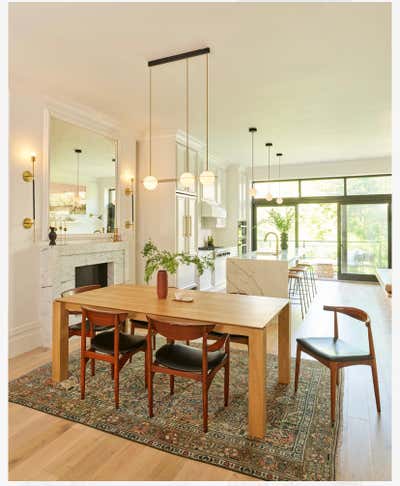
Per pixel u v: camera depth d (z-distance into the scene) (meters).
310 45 2.81
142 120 4.82
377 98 4.02
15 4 2.25
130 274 5.29
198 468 1.82
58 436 2.09
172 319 2.37
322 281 8.01
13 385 2.75
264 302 2.74
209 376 2.19
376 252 7.79
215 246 8.21
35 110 3.68
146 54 2.96
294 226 8.52
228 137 5.73
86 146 4.41
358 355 2.32
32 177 3.61
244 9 2.33
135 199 5.41
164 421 2.25
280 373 2.84
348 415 2.35
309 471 1.79
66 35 2.64
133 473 1.78
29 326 3.59
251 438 2.08
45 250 3.70
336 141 6.00
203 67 3.20
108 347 2.54
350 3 2.27
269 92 3.83
